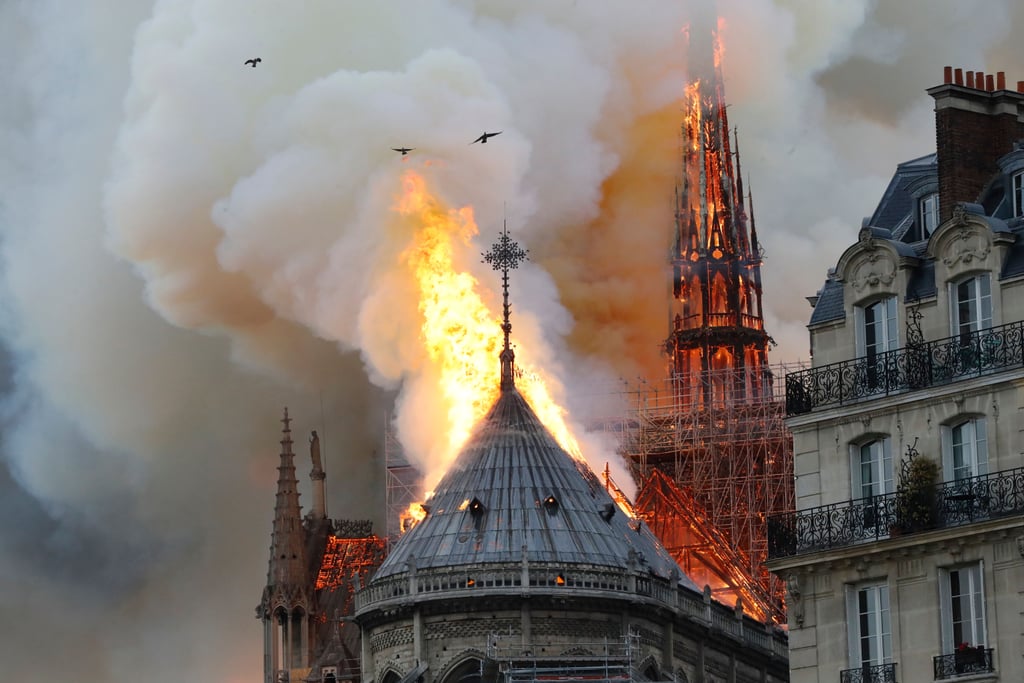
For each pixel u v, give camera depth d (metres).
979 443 128.62
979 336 128.88
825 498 134.12
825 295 137.88
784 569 133.12
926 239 138.88
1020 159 134.62
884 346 134.25
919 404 130.75
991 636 124.75
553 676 188.75
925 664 127.19
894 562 129.25
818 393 135.38
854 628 130.75
